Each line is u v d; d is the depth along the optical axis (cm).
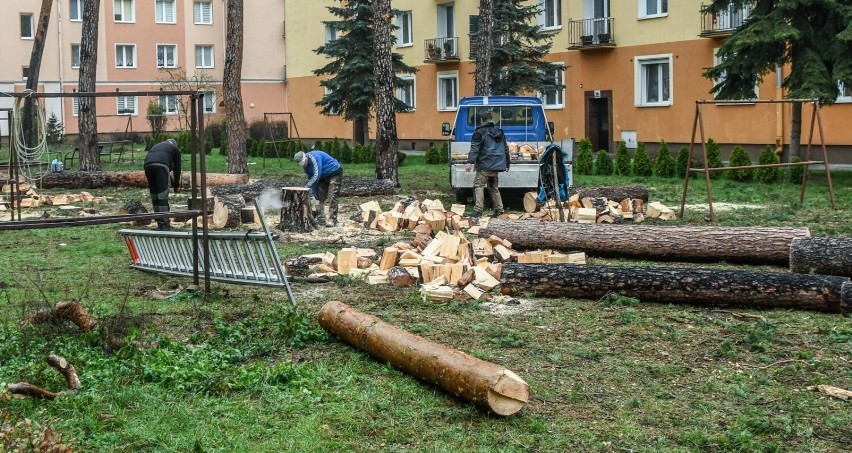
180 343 723
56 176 2188
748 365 702
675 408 604
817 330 799
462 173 1788
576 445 538
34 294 954
